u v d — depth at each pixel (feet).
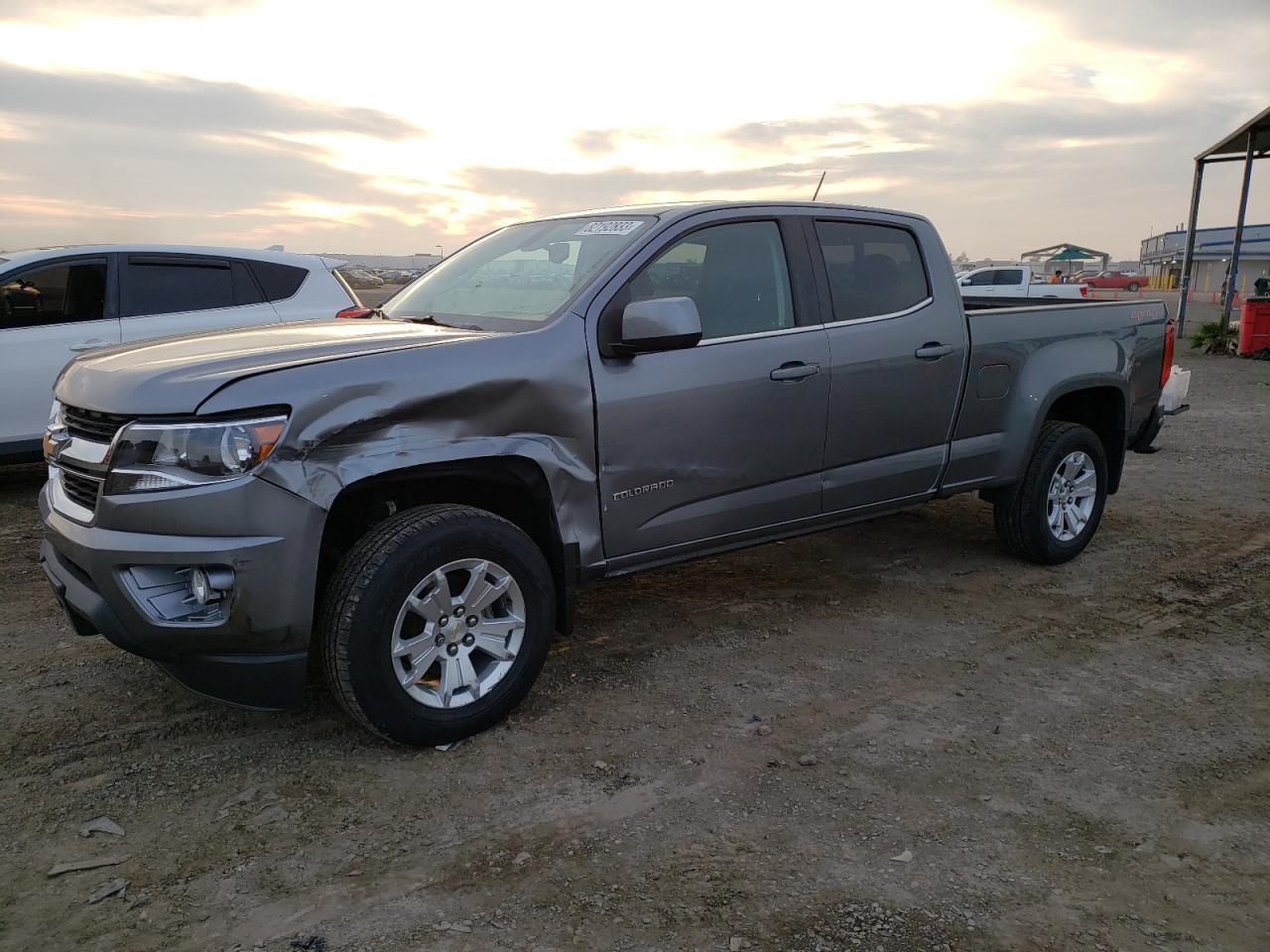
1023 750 11.02
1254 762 10.79
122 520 9.55
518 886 8.49
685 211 13.03
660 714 11.86
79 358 11.64
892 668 13.32
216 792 10.02
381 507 11.53
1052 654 13.85
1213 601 16.07
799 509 14.01
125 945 7.72
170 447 9.43
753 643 14.23
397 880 8.57
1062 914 8.13
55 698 12.21
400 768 10.52
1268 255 166.30
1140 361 18.47
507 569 11.03
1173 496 23.76
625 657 13.65
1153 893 8.45
